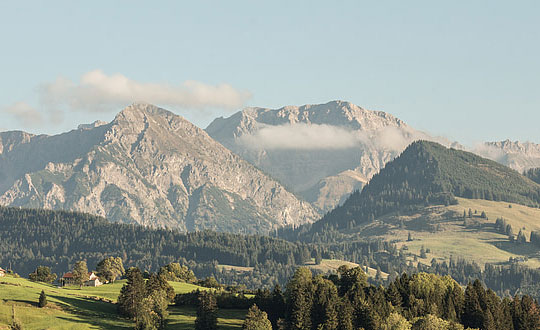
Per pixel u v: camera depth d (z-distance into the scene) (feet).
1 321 644.69
